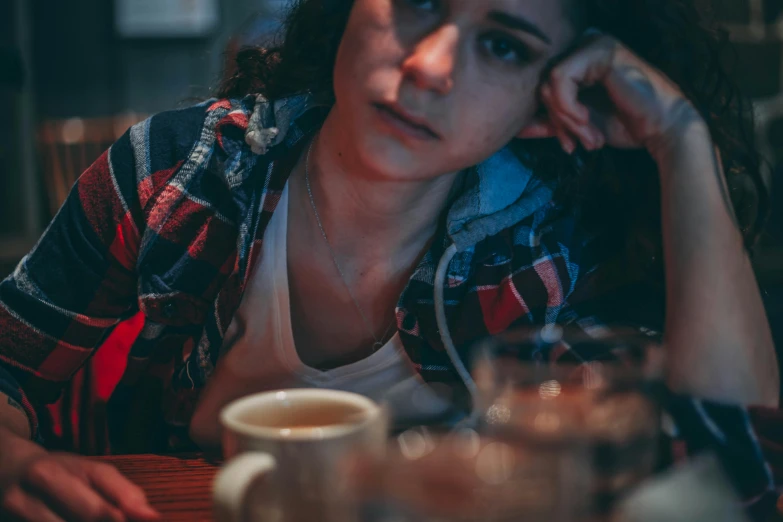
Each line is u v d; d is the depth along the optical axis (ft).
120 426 3.85
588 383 2.07
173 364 3.73
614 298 3.48
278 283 3.31
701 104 3.33
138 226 3.33
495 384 2.09
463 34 2.67
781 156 12.77
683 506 1.98
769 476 2.41
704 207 2.93
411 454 1.87
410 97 2.63
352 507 1.71
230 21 15.81
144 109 16.15
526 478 1.73
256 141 3.22
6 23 15.08
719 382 2.72
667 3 3.15
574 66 2.99
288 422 2.21
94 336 3.43
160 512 2.35
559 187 3.50
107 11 15.61
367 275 3.37
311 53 3.36
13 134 15.33
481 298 3.40
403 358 3.40
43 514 2.21
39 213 15.64
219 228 3.32
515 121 2.96
